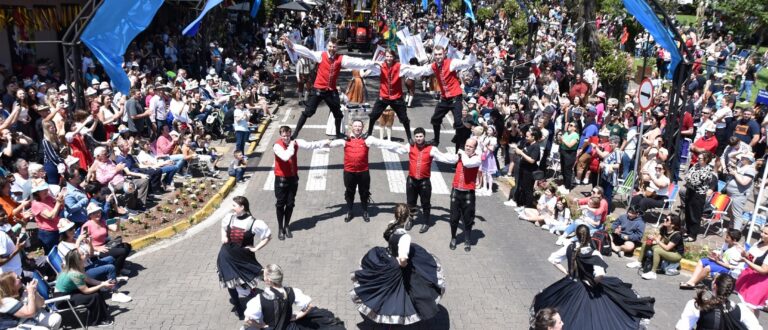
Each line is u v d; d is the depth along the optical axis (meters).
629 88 24.30
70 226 8.24
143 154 12.65
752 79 23.92
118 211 11.05
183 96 15.80
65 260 7.60
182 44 24.48
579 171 13.96
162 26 25.64
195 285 8.91
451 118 20.52
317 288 8.85
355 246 10.34
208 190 12.74
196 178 13.60
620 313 7.02
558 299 7.32
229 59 23.42
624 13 27.31
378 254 7.53
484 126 13.89
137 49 20.81
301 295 6.67
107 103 13.70
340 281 9.09
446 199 12.88
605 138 13.10
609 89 22.20
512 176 14.49
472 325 7.99
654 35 12.88
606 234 10.36
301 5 34.44
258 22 38.31
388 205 12.32
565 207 11.37
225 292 8.72
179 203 11.97
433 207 12.37
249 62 26.62
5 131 11.16
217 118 17.05
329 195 12.81
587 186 13.83
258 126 18.42
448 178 14.23
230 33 31.61
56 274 8.31
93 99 13.29
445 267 9.68
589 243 7.19
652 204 11.64
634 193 12.48
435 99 24.00
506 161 15.25
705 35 33.25
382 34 39.84
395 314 7.17
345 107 18.00
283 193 10.27
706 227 11.81
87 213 9.48
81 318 7.64
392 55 14.22
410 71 14.37
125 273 9.15
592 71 21.77
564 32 37.28
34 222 10.40
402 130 18.44
